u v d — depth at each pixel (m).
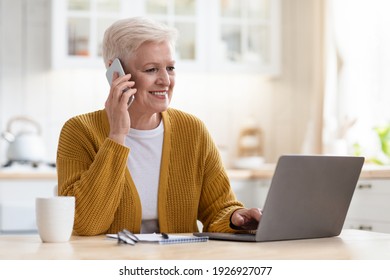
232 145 5.93
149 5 5.47
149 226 2.56
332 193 2.20
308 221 2.16
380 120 5.18
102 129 2.52
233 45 5.63
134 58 2.43
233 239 2.09
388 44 5.16
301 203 2.11
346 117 5.14
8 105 5.53
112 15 5.36
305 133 5.91
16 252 1.78
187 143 2.62
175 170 2.58
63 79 5.62
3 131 5.51
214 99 5.91
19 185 4.78
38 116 5.58
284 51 5.96
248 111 5.95
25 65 5.55
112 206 2.31
